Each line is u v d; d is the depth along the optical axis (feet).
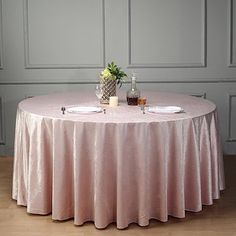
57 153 9.97
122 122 9.59
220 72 16.01
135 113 10.53
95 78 16.01
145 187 9.84
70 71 16.01
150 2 15.70
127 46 15.87
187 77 16.03
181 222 10.42
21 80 16.03
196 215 10.82
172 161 10.09
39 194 10.56
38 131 10.24
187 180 10.47
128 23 15.75
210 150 10.69
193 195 10.50
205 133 10.52
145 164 9.74
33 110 10.90
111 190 9.93
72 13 15.74
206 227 10.20
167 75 16.03
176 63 15.99
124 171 9.70
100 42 15.85
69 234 9.85
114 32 15.80
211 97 16.15
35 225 10.30
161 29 15.84
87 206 10.18
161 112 10.47
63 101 12.36
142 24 15.79
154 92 14.28
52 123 9.98
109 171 9.80
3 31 15.81
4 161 15.62
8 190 12.63
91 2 15.67
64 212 10.34
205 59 15.93
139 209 10.00
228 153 16.24
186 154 10.30
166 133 9.84
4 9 15.71
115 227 10.11
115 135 9.60
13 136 16.26
